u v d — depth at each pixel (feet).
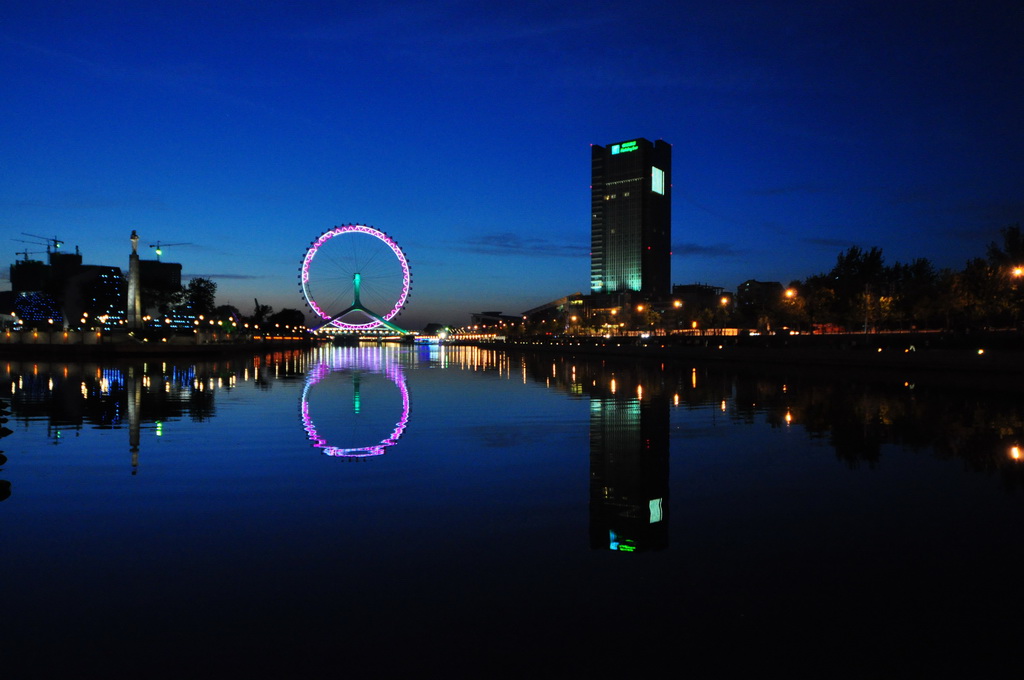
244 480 44.19
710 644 21.71
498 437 63.21
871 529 33.27
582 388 123.03
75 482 43.50
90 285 486.38
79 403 93.71
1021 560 28.89
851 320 260.42
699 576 27.22
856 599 25.03
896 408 86.12
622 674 19.92
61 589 25.98
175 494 40.42
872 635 22.30
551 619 23.45
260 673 19.97
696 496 39.91
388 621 23.31
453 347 643.04
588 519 35.27
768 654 21.11
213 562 28.86
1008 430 66.18
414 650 21.34
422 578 27.07
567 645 21.65
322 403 95.09
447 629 22.72
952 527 33.55
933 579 26.89
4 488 41.83
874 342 217.36
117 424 71.87
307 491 41.24
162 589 25.96
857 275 286.25
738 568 28.14
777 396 104.27
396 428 69.36
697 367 202.28
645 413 82.64
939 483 43.01
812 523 34.37
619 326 579.07
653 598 25.13
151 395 107.34
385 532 33.04
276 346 507.30
